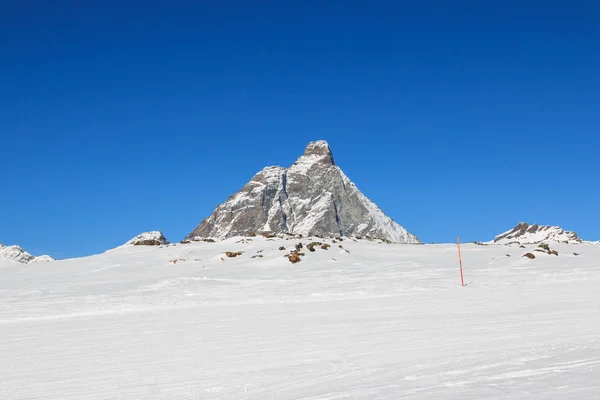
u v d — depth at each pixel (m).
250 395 9.16
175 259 56.16
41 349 15.23
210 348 14.12
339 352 12.60
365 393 8.27
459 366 9.87
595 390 7.18
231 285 35.94
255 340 15.05
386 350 12.48
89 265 58.59
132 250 70.50
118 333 17.69
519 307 19.77
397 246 62.84
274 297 27.97
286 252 54.91
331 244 61.69
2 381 11.37
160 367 12.03
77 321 21.36
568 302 20.47
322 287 32.41
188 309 24.27
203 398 9.24
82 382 10.98
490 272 38.62
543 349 11.01
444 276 36.81
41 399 9.84
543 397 6.99
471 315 18.17
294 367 11.24
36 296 32.94
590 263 42.84
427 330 15.23
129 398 9.54
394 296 26.31
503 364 9.64
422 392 7.89
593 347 10.80
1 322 22.06
